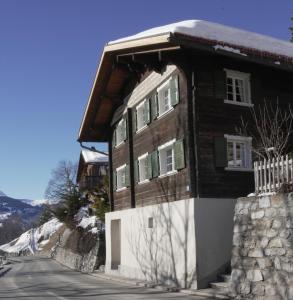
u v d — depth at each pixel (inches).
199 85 704.4
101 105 1059.3
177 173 735.7
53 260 2325.3
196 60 708.7
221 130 706.2
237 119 720.3
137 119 925.8
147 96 870.4
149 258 821.9
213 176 688.4
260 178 555.8
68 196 2233.0
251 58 689.0
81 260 1398.9
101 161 2111.2
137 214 887.7
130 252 922.1
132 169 957.2
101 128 1139.3
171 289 676.7
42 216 4101.9
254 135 727.7
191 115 699.4
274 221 512.1
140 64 880.3
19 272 1417.3
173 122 752.3
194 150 691.4
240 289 548.4
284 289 487.8
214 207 669.3
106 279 957.8
